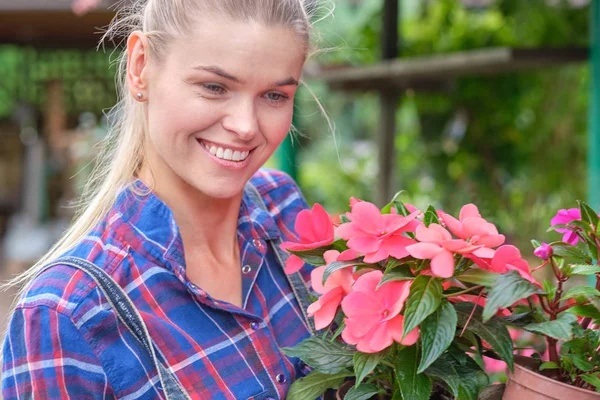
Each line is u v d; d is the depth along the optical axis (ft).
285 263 4.46
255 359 3.96
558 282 3.35
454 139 18.29
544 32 16.49
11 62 24.53
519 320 3.54
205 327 3.88
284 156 12.95
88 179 4.50
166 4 3.65
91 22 16.55
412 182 19.06
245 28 3.54
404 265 3.42
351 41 17.47
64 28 17.60
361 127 33.91
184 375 3.71
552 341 3.48
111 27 4.36
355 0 20.93
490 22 17.22
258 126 3.76
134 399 3.63
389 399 3.86
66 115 23.18
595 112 10.64
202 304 3.92
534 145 17.33
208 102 3.63
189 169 3.78
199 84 3.60
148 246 3.84
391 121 15.07
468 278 3.23
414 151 18.94
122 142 4.15
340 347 3.74
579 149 16.84
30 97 23.58
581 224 3.46
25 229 21.49
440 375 3.36
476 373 3.47
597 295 3.28
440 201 18.81
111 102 23.06
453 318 3.13
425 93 16.01
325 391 4.22
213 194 3.80
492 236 3.31
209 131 3.70
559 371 3.52
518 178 17.88
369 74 13.34
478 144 17.95
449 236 3.28
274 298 4.35
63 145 22.40
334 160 25.84
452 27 17.42
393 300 3.30
